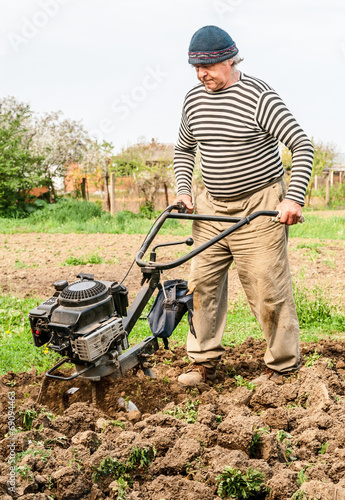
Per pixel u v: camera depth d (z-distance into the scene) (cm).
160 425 327
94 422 333
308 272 890
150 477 279
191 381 414
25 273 920
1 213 1894
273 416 331
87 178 2255
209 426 321
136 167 2048
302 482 265
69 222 1705
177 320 413
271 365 416
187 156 441
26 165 1995
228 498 259
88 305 340
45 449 289
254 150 379
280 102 368
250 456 291
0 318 627
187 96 392
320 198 2767
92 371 353
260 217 390
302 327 598
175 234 1456
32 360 485
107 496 268
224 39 358
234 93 372
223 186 392
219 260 413
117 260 1027
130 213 1945
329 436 309
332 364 430
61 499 256
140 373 417
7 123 2058
